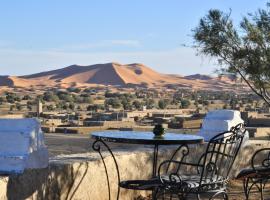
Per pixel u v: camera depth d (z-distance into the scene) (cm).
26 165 509
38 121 542
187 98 13325
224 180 561
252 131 3650
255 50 998
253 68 990
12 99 10550
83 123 5325
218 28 1025
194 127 5062
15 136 514
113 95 13825
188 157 800
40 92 17300
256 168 656
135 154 716
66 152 2192
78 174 605
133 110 8381
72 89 18825
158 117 6481
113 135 598
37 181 530
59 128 4516
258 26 1001
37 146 534
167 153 768
